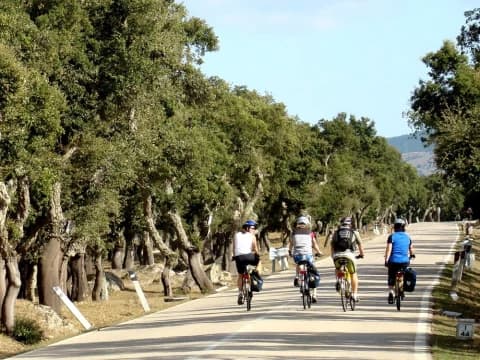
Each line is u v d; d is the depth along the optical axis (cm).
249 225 3994
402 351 2442
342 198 15138
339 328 3055
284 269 9675
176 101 6656
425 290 4981
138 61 4856
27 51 4238
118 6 4875
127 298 7750
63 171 5153
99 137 5222
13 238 4606
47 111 4088
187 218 8431
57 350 2939
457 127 5734
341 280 3703
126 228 8688
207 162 6712
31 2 4441
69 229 5688
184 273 10338
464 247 7719
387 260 3691
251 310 4044
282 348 2497
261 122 8831
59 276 5753
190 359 2283
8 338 4503
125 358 2422
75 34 4634
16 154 4144
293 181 12369
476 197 8288
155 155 6134
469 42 7288
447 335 2956
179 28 5562
